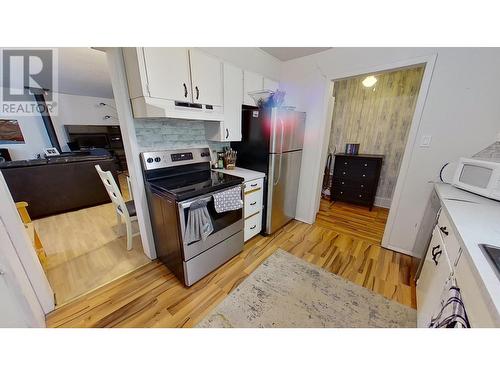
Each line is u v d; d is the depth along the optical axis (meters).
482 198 1.34
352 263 2.00
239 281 1.75
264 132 2.18
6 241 1.12
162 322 1.37
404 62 1.82
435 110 1.74
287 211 2.72
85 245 2.23
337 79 2.30
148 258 2.01
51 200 2.99
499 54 1.45
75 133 5.93
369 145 3.52
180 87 1.59
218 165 2.41
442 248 1.11
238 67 2.09
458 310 0.73
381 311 1.46
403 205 2.06
